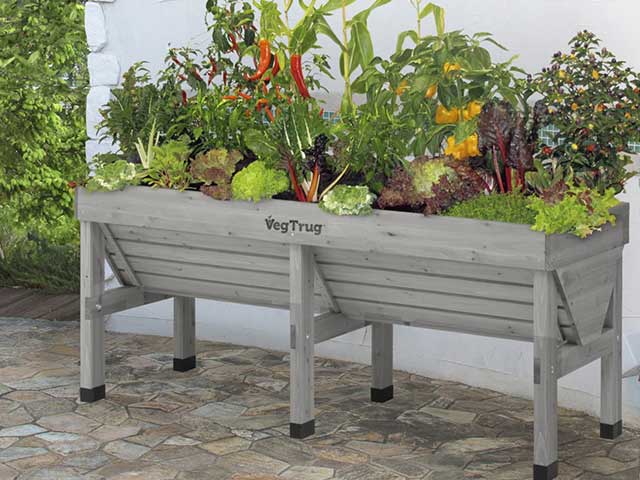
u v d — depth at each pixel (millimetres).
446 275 5461
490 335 5582
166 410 6125
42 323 7699
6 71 8523
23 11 8672
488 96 5680
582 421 5973
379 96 6004
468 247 5273
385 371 6238
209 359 6934
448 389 6426
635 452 5625
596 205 5270
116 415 6055
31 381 6531
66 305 8195
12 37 8719
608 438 5770
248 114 5988
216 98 5992
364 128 5625
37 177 9242
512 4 6180
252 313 7168
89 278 6191
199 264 6102
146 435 5812
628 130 5387
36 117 8898
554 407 5312
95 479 5348
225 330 7258
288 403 6230
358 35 6359
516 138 5426
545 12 6098
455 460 5547
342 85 6652
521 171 5461
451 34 5918
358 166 5645
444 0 6359
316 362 6895
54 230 9922
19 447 5664
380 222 5445
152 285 6367
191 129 6172
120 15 7301
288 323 7059
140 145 6102
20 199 9328
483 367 6426
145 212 5984
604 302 5570
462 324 5605
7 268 8852
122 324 7504
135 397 6305
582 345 5477
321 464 5504
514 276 5301
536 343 5250
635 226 5922
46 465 5480
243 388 6449
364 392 6395
